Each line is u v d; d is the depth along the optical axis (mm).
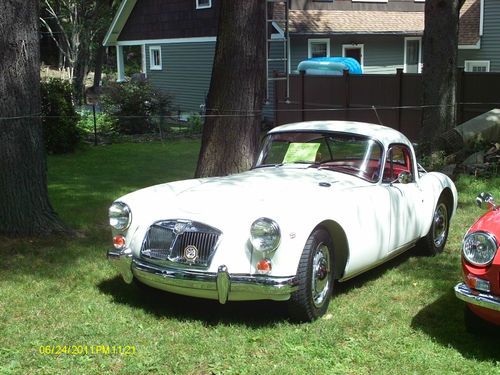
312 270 4605
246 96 7992
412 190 6023
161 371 3961
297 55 21141
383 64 23438
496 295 3963
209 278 4488
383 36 23156
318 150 5965
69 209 8852
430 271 6078
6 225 6840
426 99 11516
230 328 4633
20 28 6559
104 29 37281
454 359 4102
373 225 5293
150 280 4801
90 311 5004
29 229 6938
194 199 4988
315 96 18172
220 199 4914
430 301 5246
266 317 4887
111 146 16469
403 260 6512
